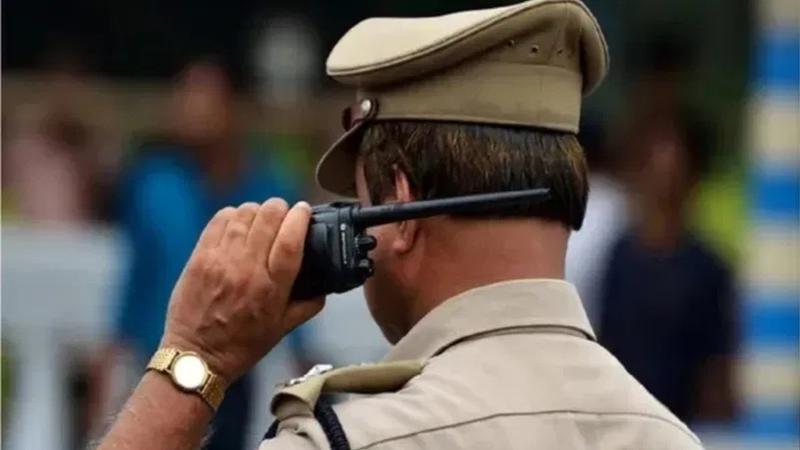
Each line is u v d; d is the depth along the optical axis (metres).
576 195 5.80
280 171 15.57
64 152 20.34
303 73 24.81
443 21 5.84
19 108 23.89
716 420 15.32
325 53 28.88
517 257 5.74
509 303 5.71
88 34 30.17
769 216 15.55
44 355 15.38
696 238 15.20
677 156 15.12
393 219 5.57
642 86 15.62
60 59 27.16
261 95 24.23
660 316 15.13
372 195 5.91
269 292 5.54
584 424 5.56
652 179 15.16
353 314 14.73
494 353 5.66
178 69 30.38
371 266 5.61
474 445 5.46
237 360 5.58
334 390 5.68
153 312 14.55
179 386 5.53
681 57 15.62
